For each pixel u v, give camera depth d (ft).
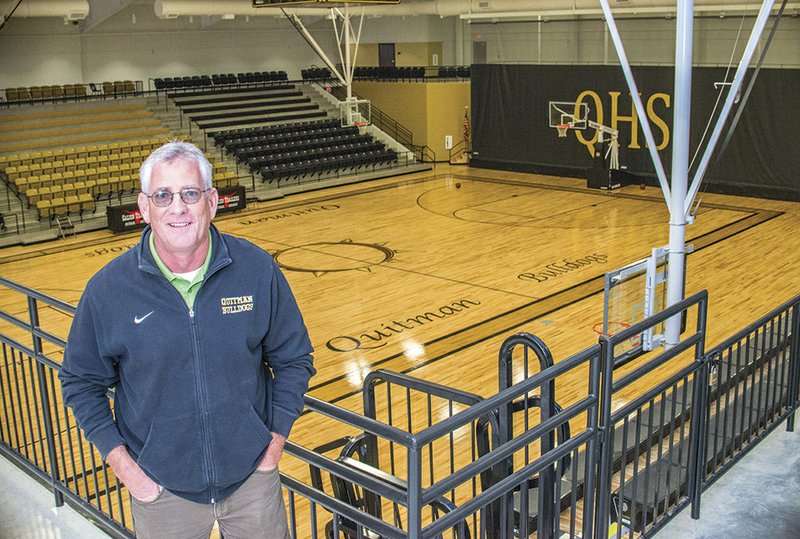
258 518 8.29
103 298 7.45
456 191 78.38
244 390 7.77
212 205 7.53
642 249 55.26
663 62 76.89
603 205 70.03
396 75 98.37
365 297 46.88
